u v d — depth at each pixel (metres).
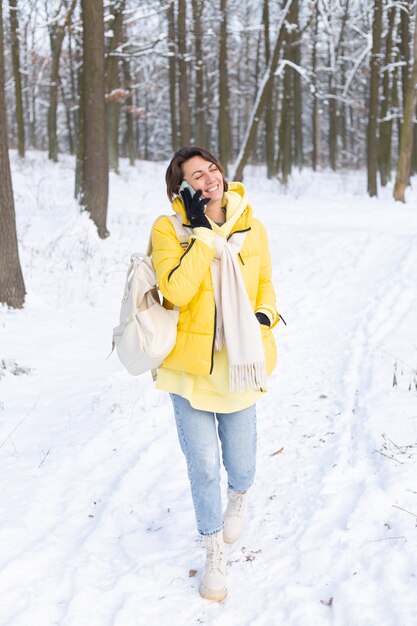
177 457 4.17
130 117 29.69
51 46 26.80
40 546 3.17
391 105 30.06
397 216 17.03
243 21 32.38
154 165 30.81
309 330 7.12
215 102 40.09
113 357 6.42
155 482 3.85
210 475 2.77
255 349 2.64
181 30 22.34
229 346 2.64
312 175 31.20
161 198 19.17
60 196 17.28
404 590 2.60
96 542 3.22
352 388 5.08
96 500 3.66
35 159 26.00
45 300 8.19
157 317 2.68
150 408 4.96
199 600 2.76
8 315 7.55
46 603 2.76
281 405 4.96
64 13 21.05
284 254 11.74
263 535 3.21
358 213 17.75
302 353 6.31
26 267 9.55
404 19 25.86
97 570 3.00
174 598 2.77
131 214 15.69
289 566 2.93
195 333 2.67
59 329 7.26
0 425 4.73
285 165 26.19
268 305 2.87
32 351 6.52
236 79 41.94
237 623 2.60
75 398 5.29
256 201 20.56
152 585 2.87
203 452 2.76
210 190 2.71
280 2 27.17
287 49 26.84
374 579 2.71
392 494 3.29
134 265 2.73
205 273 2.57
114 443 4.37
